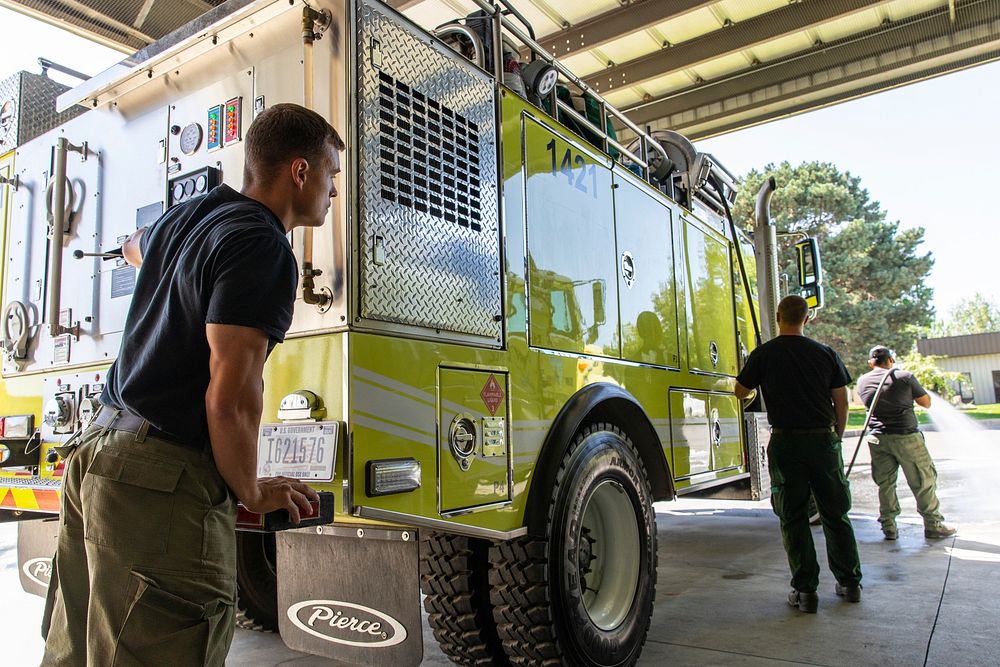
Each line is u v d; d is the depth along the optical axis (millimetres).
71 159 3094
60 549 1606
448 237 2451
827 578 4531
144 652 1388
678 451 4055
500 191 2752
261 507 1499
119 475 1438
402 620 2227
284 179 1659
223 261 1446
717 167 5215
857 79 7945
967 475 10438
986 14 7133
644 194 4035
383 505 2057
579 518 2852
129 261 2510
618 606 3141
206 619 1446
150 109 2795
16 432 3158
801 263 6961
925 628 3469
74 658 1572
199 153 2598
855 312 31531
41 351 3127
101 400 1614
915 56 7605
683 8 6664
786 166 35750
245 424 1416
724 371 4922
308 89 2229
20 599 4504
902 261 33688
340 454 1989
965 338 43031
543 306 2932
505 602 2682
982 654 3105
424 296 2314
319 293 2111
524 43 3148
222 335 1404
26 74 3549
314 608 2428
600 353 3326
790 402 3918
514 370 2693
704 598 4168
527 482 2691
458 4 6375
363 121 2176
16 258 3330
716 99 8570
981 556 5074
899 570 4684
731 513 7840
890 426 5754
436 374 2311
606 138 3707
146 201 2764
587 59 7855
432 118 2455
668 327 4141
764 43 7359
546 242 3018
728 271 5305
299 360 2143
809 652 3174
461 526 2324
